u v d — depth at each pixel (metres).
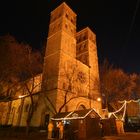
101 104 44.72
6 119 47.06
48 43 45.22
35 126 35.03
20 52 32.12
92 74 47.81
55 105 33.28
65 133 21.02
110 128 23.94
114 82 41.31
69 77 39.16
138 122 36.72
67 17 48.03
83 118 21.23
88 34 54.88
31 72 31.84
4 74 32.03
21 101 44.31
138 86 40.75
